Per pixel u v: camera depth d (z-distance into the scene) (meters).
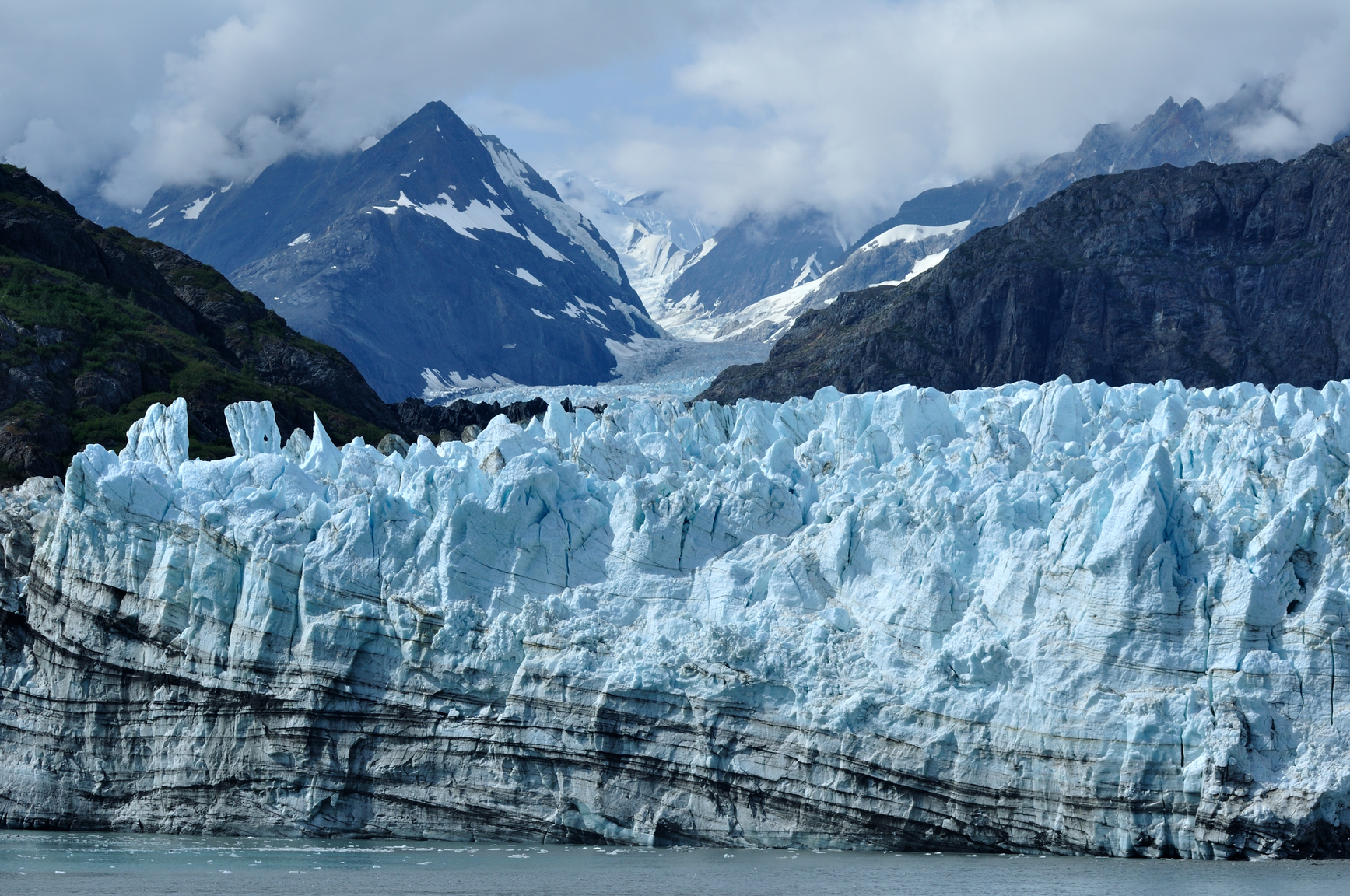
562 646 47.12
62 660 54.31
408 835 48.59
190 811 51.19
